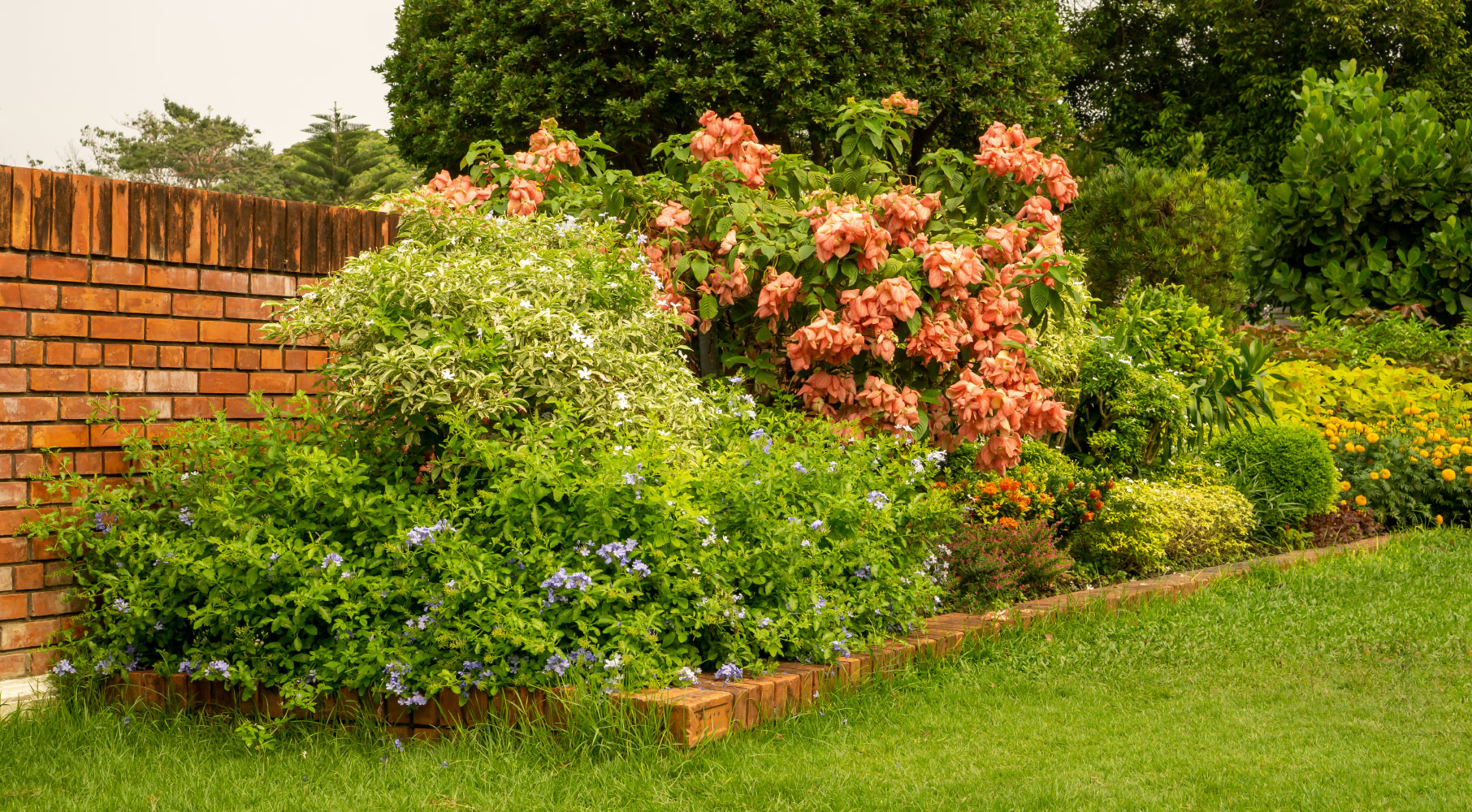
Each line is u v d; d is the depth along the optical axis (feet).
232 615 13.92
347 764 12.29
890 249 21.15
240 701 14.10
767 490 15.21
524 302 15.38
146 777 11.98
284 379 17.54
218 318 16.65
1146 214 42.73
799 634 14.78
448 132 45.73
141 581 14.56
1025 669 15.96
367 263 16.10
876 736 13.23
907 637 16.34
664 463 14.56
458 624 13.20
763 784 11.53
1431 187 43.16
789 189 22.80
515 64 44.24
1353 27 69.82
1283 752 12.50
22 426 14.47
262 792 11.54
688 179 22.91
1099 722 13.70
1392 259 44.88
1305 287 45.65
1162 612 19.12
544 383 15.01
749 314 21.88
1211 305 41.93
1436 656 16.21
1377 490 29.94
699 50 43.34
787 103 42.91
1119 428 27.55
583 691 12.77
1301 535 26.73
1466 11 77.92
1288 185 44.73
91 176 15.14
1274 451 28.02
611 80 44.93
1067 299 22.53
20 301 14.43
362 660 13.42
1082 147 70.18
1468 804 10.78
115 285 15.42
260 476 15.48
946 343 20.12
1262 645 17.06
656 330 17.95
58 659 14.70
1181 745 12.76
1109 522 22.85
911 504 17.10
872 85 43.68
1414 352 39.50
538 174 22.52
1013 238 21.09
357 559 14.05
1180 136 76.95
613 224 20.04
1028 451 24.98
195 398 16.39
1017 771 11.96
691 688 13.21
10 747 12.82
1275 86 72.90
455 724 13.23
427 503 14.44
